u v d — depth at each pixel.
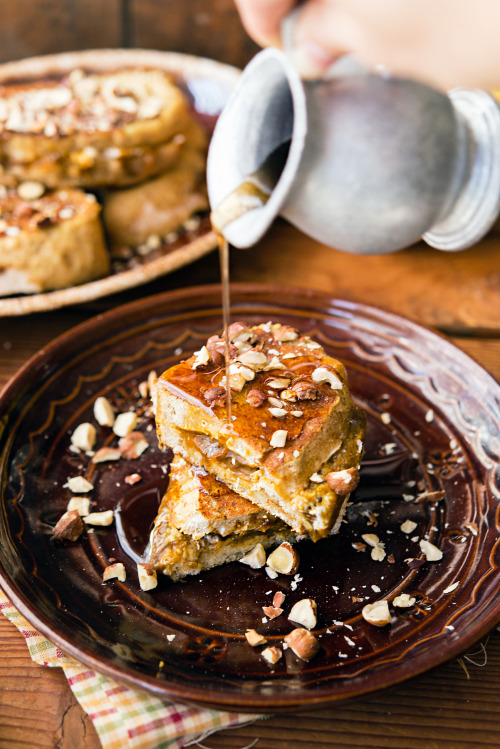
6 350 0.72
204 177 0.83
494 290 0.80
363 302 0.69
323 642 0.52
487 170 0.49
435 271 0.82
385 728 0.51
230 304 0.70
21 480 0.60
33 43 1.03
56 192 0.77
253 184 0.52
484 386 0.63
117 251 0.79
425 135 0.47
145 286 0.78
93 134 0.76
